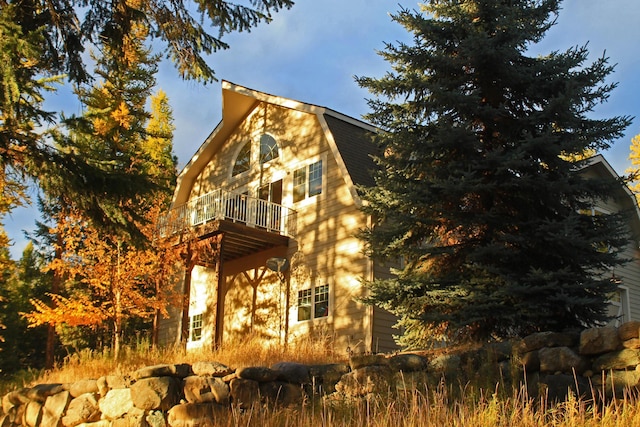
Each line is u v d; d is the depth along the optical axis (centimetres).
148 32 1259
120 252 1773
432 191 1117
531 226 1092
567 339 718
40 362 2802
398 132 1187
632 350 653
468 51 1123
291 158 1986
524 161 1062
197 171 2378
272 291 1912
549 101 1110
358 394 819
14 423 1076
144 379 903
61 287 2595
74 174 1043
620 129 1125
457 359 789
